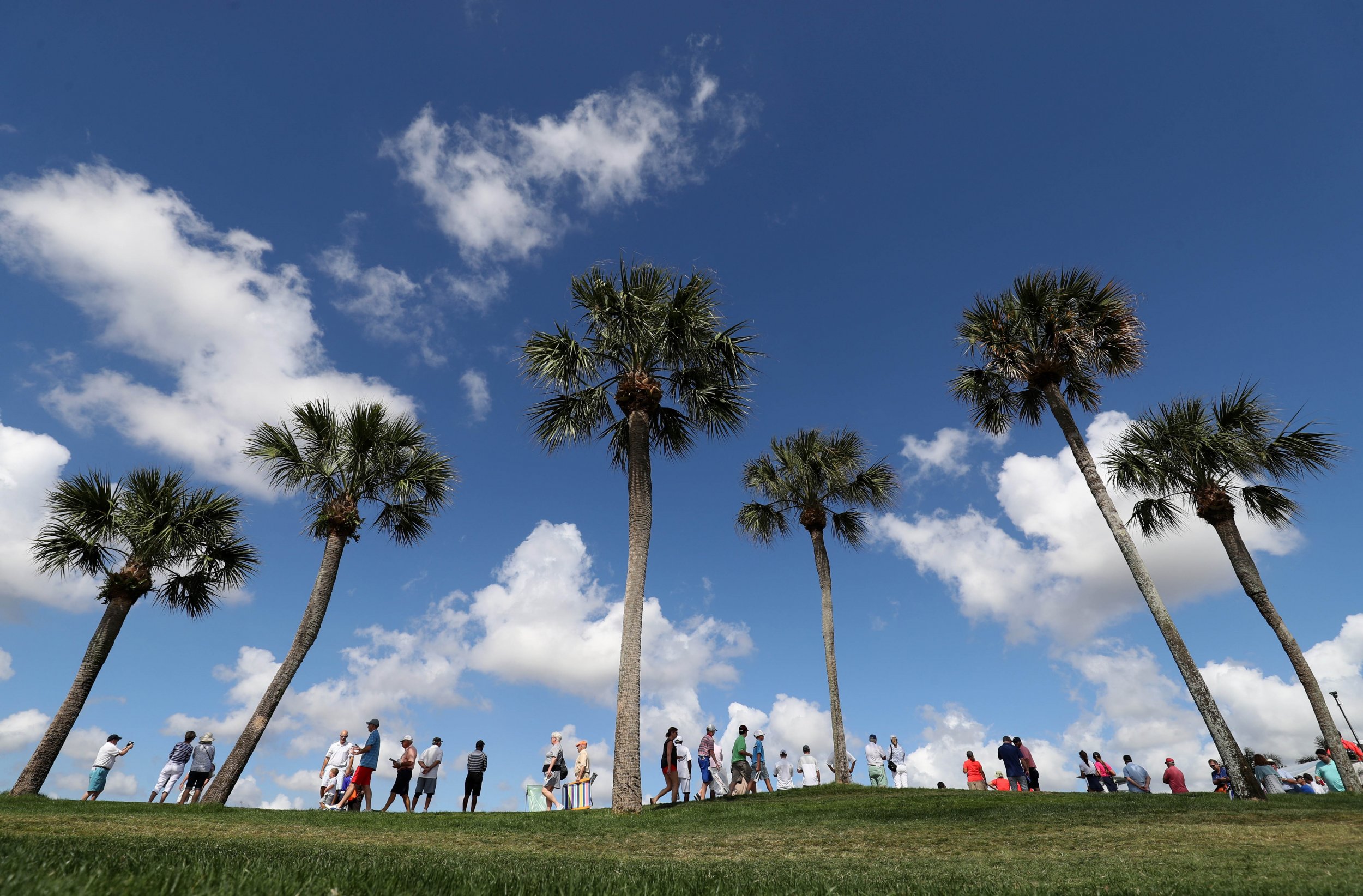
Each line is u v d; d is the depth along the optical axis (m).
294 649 15.15
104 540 15.87
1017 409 18.12
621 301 15.38
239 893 2.59
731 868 5.50
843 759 18.08
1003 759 17.31
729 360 15.91
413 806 13.80
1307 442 15.89
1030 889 3.91
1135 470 16.55
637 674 13.39
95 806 11.33
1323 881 4.43
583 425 16.16
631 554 14.50
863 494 22.11
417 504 17.72
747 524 22.34
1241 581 15.55
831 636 19.84
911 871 5.41
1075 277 16.81
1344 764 13.55
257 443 16.55
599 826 10.71
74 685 14.51
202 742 14.72
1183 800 11.41
